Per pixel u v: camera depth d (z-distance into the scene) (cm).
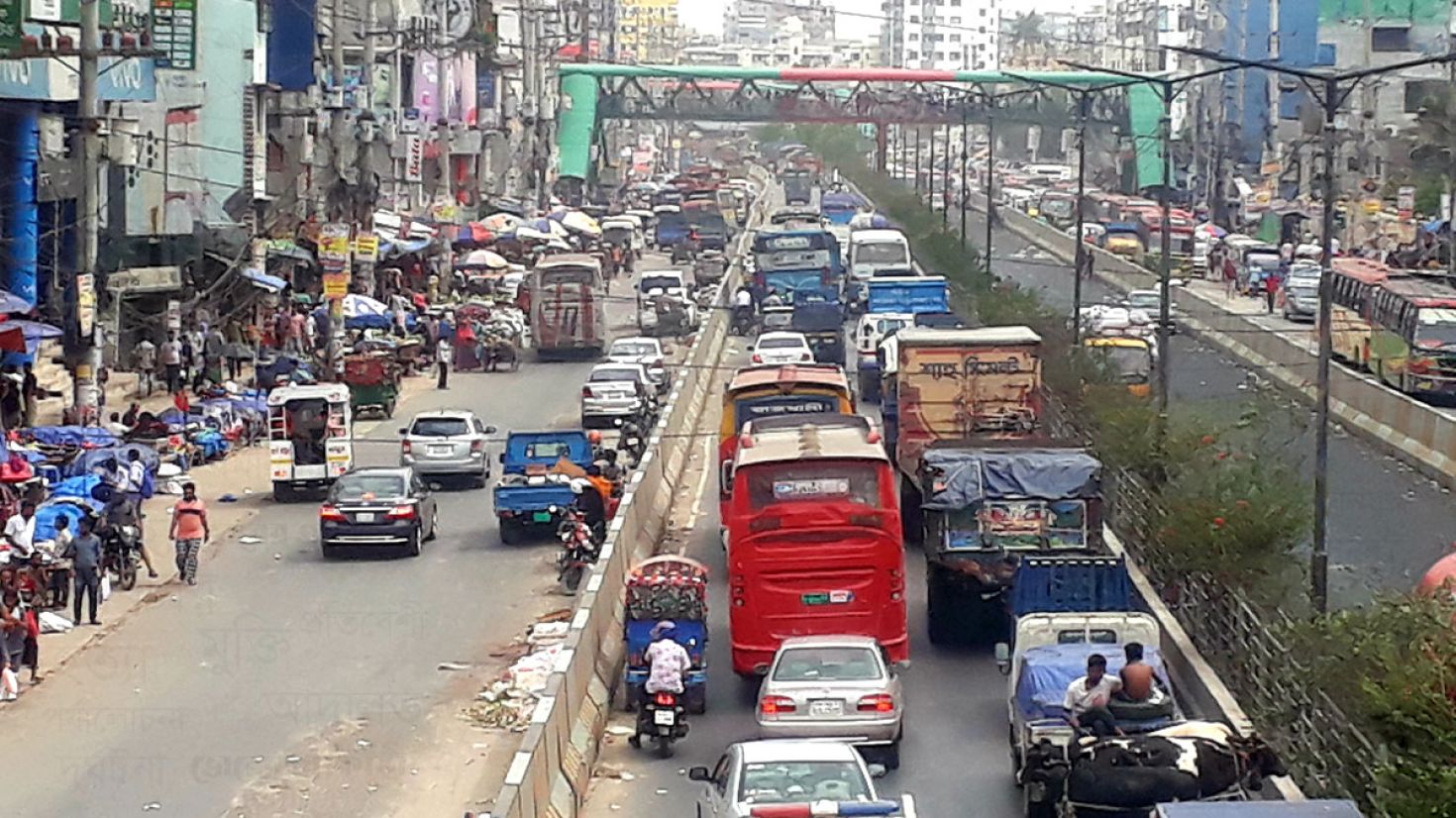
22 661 3077
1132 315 7050
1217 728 2248
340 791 2533
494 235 10025
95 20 4244
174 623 3481
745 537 3053
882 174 16425
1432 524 4353
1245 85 12850
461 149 10044
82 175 4394
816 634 3041
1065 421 4597
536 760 2272
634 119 14438
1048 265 11106
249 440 5431
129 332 5903
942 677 3191
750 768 2105
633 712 3023
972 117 13850
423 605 3619
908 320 6569
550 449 4456
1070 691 2436
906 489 4219
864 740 2614
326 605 3622
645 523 4175
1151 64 19450
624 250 11069
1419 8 10631
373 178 7494
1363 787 2073
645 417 5747
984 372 4219
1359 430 5669
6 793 2508
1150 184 13575
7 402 4659
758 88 13950
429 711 2906
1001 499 3338
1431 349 6203
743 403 4297
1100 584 3003
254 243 6450
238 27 6438
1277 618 2817
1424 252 8781
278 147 7325
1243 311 8562
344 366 5975
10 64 5031
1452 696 1855
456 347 7300
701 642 2962
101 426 4700
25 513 3544
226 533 4309
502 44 11150
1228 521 3073
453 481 5038
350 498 4038
